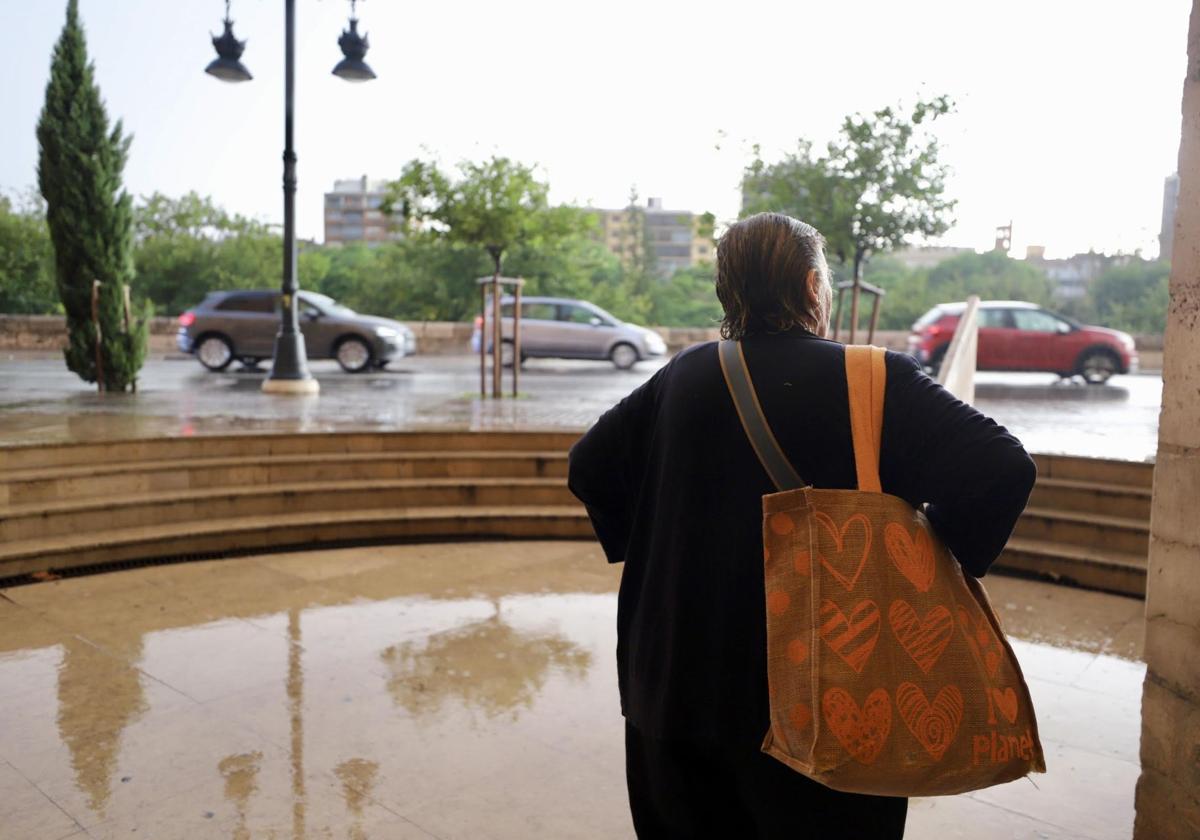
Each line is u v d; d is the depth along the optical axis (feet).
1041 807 9.50
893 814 4.90
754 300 5.42
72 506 18.85
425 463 23.54
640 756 5.43
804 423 4.88
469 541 21.21
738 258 5.49
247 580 17.53
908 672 4.52
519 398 39.06
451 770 10.05
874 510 4.69
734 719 4.79
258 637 14.29
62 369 51.90
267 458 22.79
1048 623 15.96
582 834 8.82
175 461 22.11
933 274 130.93
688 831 5.14
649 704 5.10
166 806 9.14
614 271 209.67
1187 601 6.69
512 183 63.46
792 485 4.84
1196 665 6.63
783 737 4.54
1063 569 18.78
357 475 23.12
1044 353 54.39
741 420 4.98
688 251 476.13
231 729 10.95
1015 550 19.35
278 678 12.60
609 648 14.10
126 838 8.55
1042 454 22.22
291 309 40.60
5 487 18.83
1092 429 30.30
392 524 21.31
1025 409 38.11
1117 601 17.43
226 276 159.74
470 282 151.94
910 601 4.60
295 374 40.50
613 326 63.41
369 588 17.17
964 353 32.48
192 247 161.48
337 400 36.70
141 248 159.74
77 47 37.96
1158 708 6.96
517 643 14.25
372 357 57.77
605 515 5.93
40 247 119.44
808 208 43.73
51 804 9.13
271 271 164.14
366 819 8.99
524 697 12.12
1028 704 4.72
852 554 4.62
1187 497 6.66
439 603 16.30
